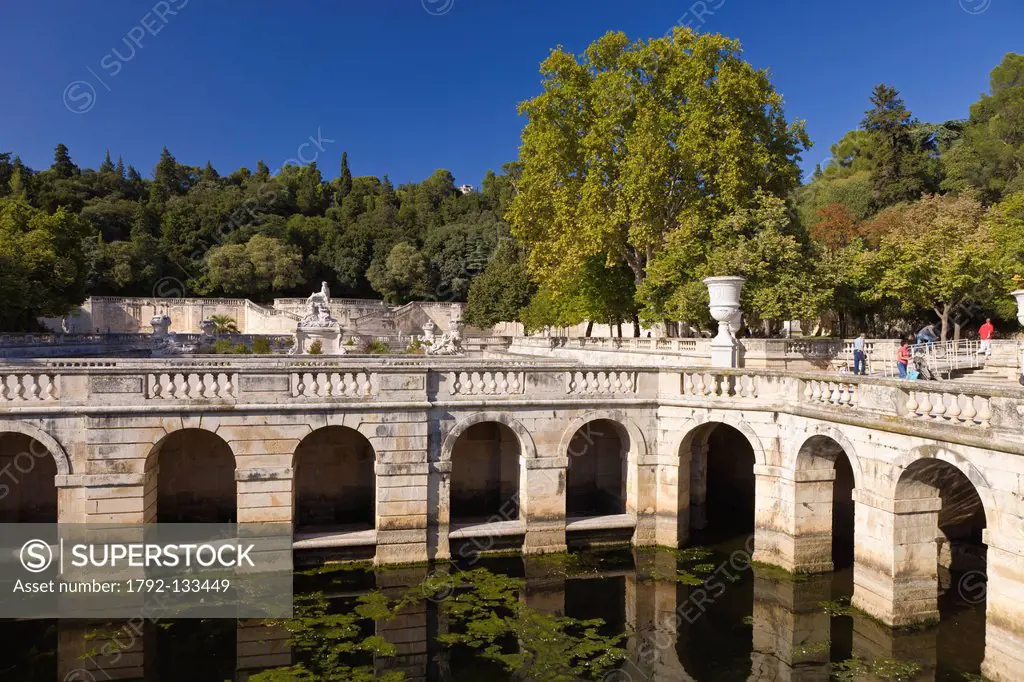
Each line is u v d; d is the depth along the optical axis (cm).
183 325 7238
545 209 3731
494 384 1983
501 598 1720
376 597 1714
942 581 1814
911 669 1372
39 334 4119
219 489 2125
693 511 2298
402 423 1902
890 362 2741
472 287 7200
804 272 2920
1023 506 1218
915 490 1520
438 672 1362
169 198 9238
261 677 1337
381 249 9012
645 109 3188
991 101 5922
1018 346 2856
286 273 8294
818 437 1777
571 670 1386
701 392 2028
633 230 3253
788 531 1853
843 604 1677
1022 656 1218
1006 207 3706
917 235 3872
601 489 2400
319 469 2177
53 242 4681
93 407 1706
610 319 4250
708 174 3194
